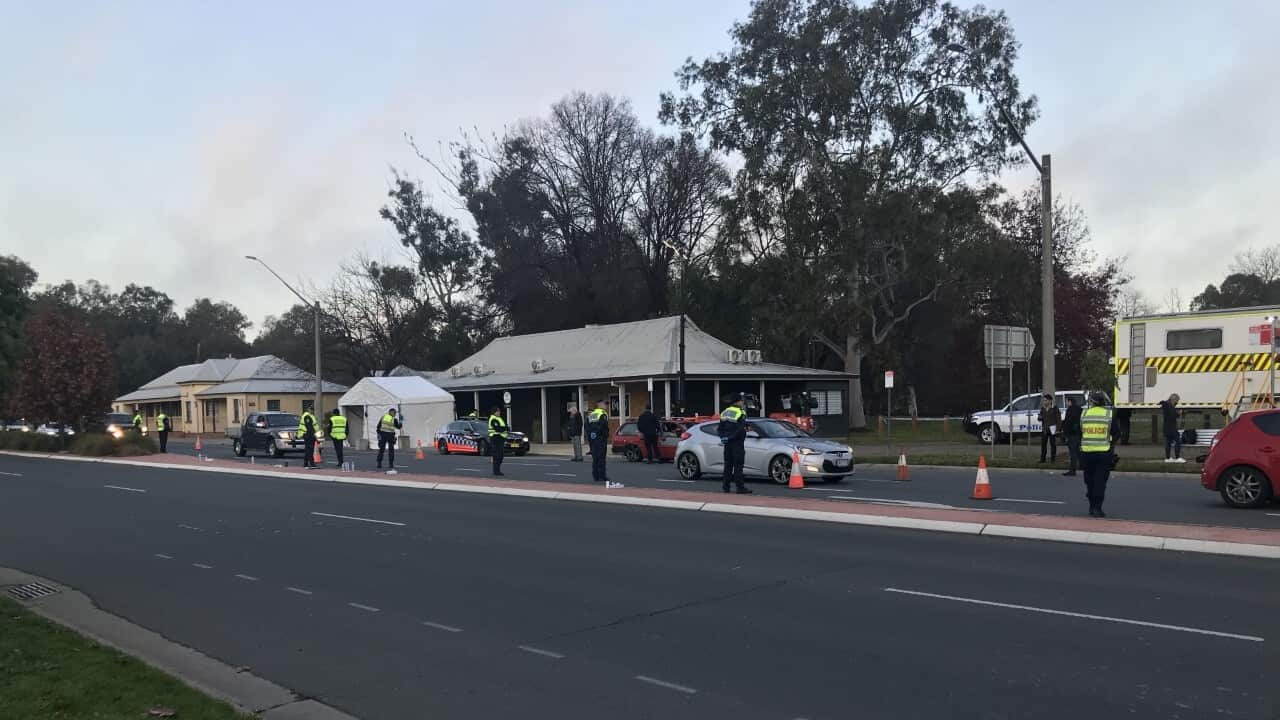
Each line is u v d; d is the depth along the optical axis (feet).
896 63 137.69
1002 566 33.68
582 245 202.39
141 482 78.54
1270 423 47.85
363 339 206.18
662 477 74.59
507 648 24.40
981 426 110.93
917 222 131.44
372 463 102.58
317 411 150.30
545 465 95.81
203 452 138.82
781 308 139.33
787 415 129.49
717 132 147.95
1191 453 83.10
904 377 175.73
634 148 199.11
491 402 169.58
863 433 147.95
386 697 20.70
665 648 23.97
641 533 43.42
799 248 139.13
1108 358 111.75
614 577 33.30
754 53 144.15
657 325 154.40
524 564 36.24
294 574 35.37
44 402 131.34
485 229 213.25
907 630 25.04
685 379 129.49
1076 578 31.27
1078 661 21.80
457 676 22.11
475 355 185.47
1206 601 27.50
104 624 28.17
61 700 19.10
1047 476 71.15
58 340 133.90
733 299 164.45
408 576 34.45
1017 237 163.02
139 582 34.55
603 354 154.20
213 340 338.54
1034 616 26.16
